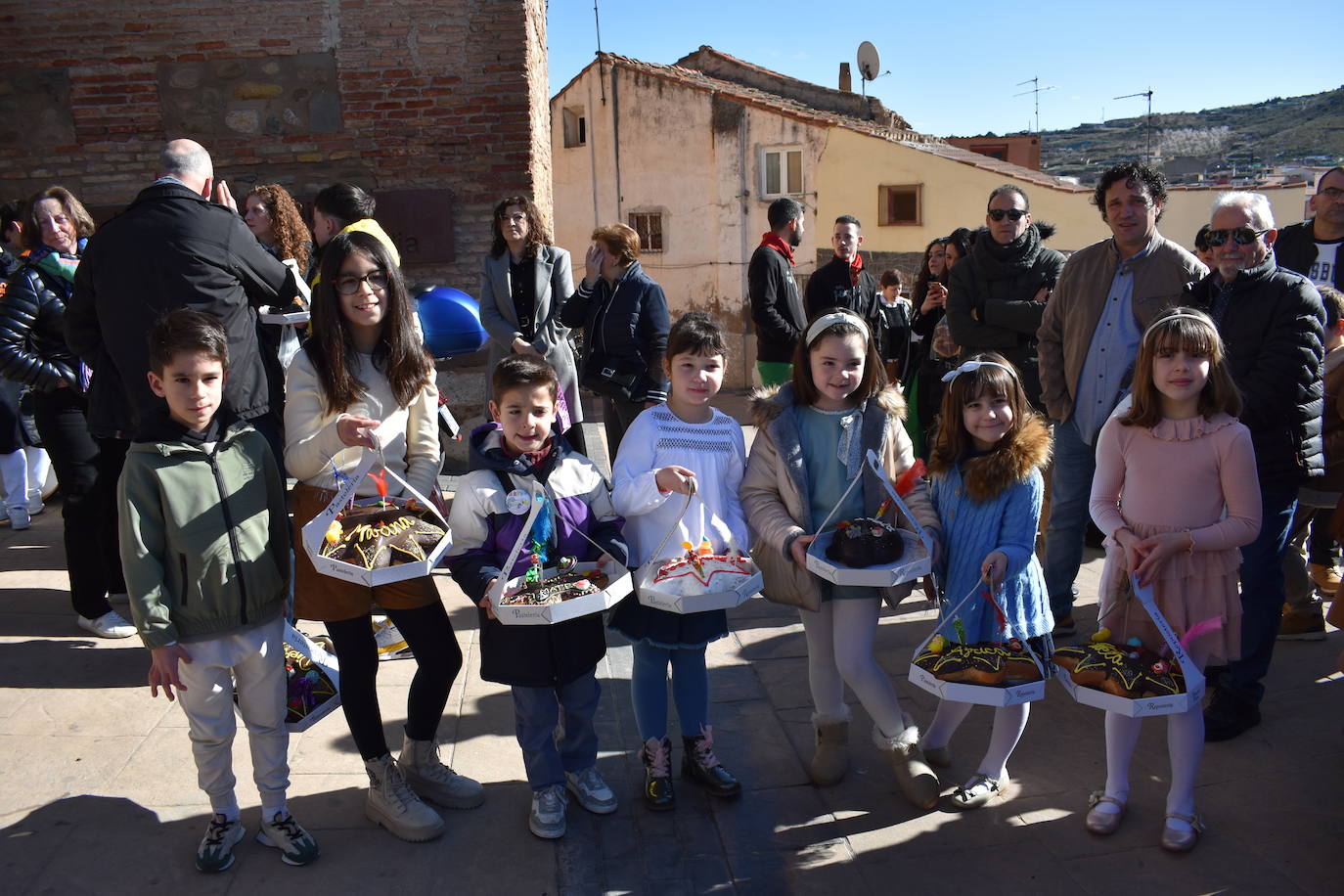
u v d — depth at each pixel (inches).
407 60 276.1
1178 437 122.1
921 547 119.0
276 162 279.3
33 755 136.3
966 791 127.7
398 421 123.4
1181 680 111.4
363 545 107.6
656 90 770.8
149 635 104.5
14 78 270.4
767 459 130.3
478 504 117.6
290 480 250.4
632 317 213.5
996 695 107.5
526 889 111.6
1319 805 125.6
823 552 120.0
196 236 136.6
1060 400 173.9
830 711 133.5
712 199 772.6
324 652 120.0
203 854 112.9
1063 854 117.9
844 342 122.9
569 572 117.4
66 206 178.1
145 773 133.0
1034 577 124.5
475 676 163.8
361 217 182.2
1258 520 120.0
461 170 281.7
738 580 114.6
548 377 117.3
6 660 164.2
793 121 732.0
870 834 122.9
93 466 171.6
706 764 130.8
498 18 275.0
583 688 124.1
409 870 114.4
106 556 180.7
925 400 254.4
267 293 148.5
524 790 131.0
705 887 113.0
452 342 249.1
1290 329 140.7
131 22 269.6
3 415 228.8
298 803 127.4
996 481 122.2
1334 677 161.3
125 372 138.4
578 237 823.7
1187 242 642.8
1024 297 196.7
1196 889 110.8
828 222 737.0
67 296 171.9
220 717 111.8
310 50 274.4
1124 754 122.2
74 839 118.3
